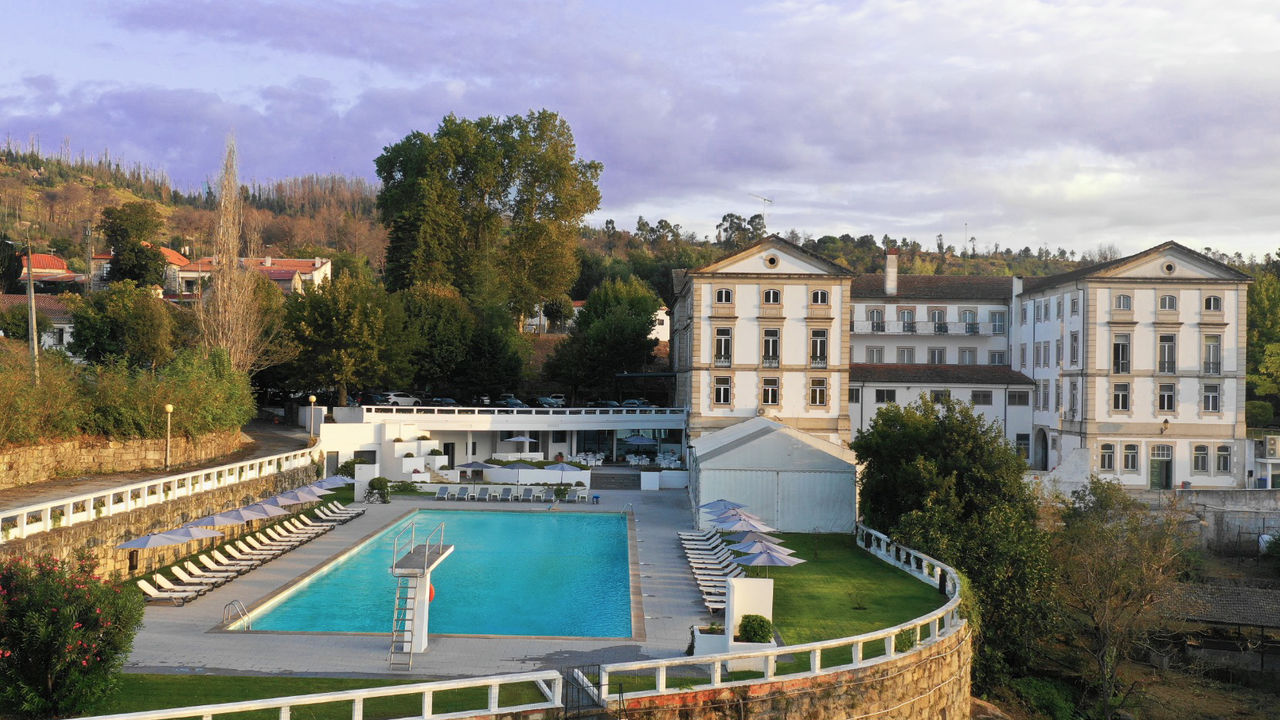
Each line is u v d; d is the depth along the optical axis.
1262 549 48.38
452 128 84.19
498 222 86.56
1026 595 29.91
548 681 19.78
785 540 38.41
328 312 60.72
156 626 24.19
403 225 82.38
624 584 31.22
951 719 23.30
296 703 15.17
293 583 29.75
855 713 20.05
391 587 30.38
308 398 65.69
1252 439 59.34
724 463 40.44
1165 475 57.94
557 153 85.56
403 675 20.36
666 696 17.83
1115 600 32.78
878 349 73.19
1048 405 63.72
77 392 39.03
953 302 73.50
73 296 77.12
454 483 52.34
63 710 16.84
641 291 97.56
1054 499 42.41
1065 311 60.97
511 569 33.62
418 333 66.62
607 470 60.56
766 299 57.97
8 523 25.88
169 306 63.81
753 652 19.66
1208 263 57.81
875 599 27.89
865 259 171.38
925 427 38.22
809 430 57.88
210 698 18.17
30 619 16.45
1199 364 57.84
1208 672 34.12
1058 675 32.69
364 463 51.44
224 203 54.22
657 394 80.06
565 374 75.62
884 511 38.59
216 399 46.34
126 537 28.75
